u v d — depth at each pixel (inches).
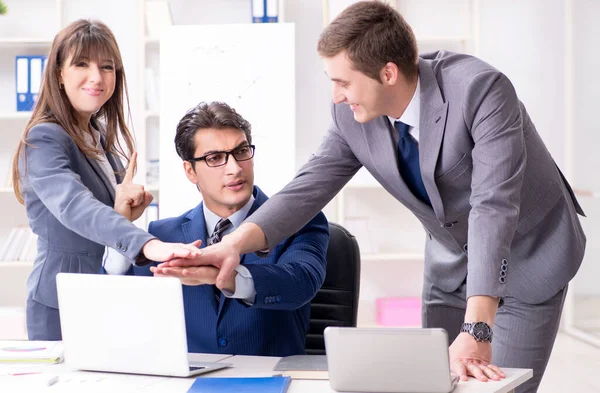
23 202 95.7
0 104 200.8
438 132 79.6
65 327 72.6
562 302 89.9
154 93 193.2
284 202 85.3
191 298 84.9
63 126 94.1
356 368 63.4
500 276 71.8
